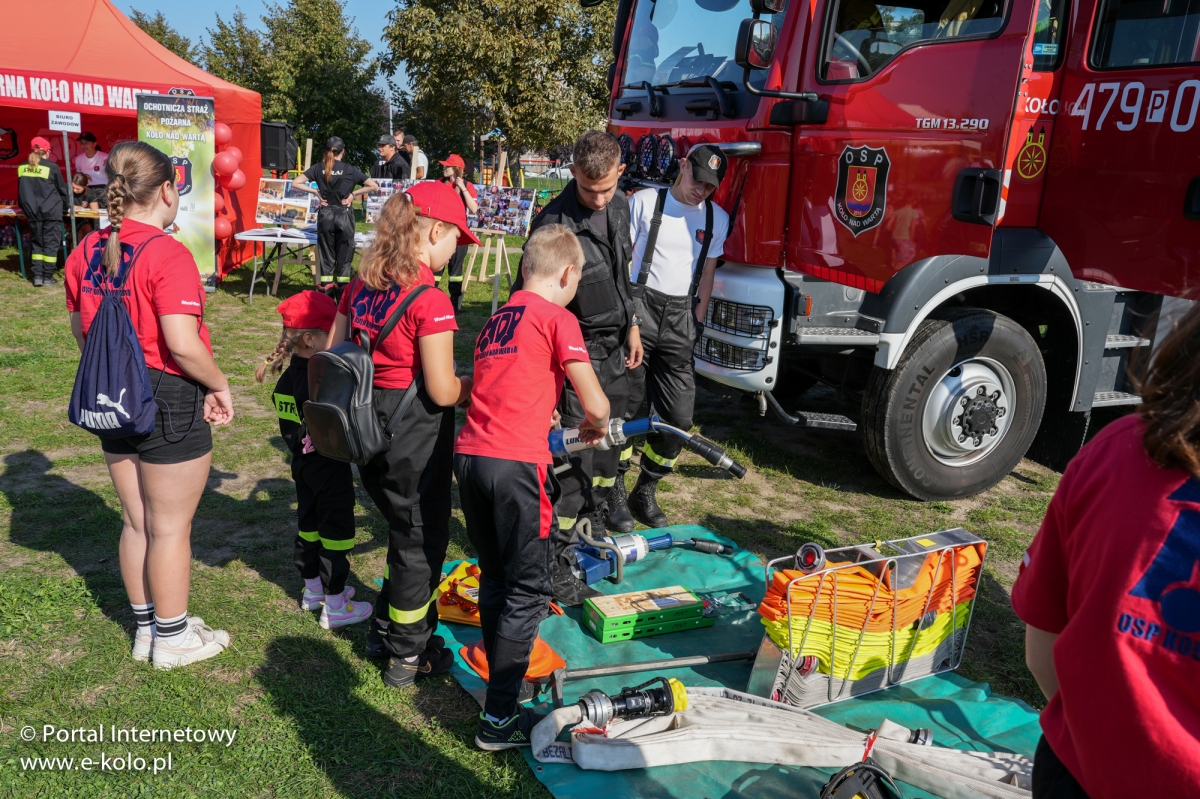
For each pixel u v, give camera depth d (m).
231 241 11.77
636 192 4.23
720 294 4.84
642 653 3.41
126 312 2.71
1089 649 1.13
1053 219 4.46
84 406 2.72
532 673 3.11
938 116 4.03
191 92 11.51
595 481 3.99
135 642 3.19
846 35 4.46
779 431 6.36
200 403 2.93
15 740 2.72
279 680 3.09
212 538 4.22
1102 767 1.13
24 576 3.74
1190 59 3.76
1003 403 5.04
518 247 15.81
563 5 22.44
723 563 4.19
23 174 10.07
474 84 23.00
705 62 5.24
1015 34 3.75
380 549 4.19
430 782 2.62
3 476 4.88
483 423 2.68
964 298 5.05
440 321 2.75
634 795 2.56
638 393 4.25
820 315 4.75
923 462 4.92
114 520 4.35
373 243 2.82
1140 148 3.97
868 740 2.62
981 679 3.34
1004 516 4.94
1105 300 4.89
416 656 3.08
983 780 2.43
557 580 3.74
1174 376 1.12
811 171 4.65
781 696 3.01
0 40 10.53
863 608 2.99
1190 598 1.06
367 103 34.44
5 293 9.95
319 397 2.72
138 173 2.68
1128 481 1.13
